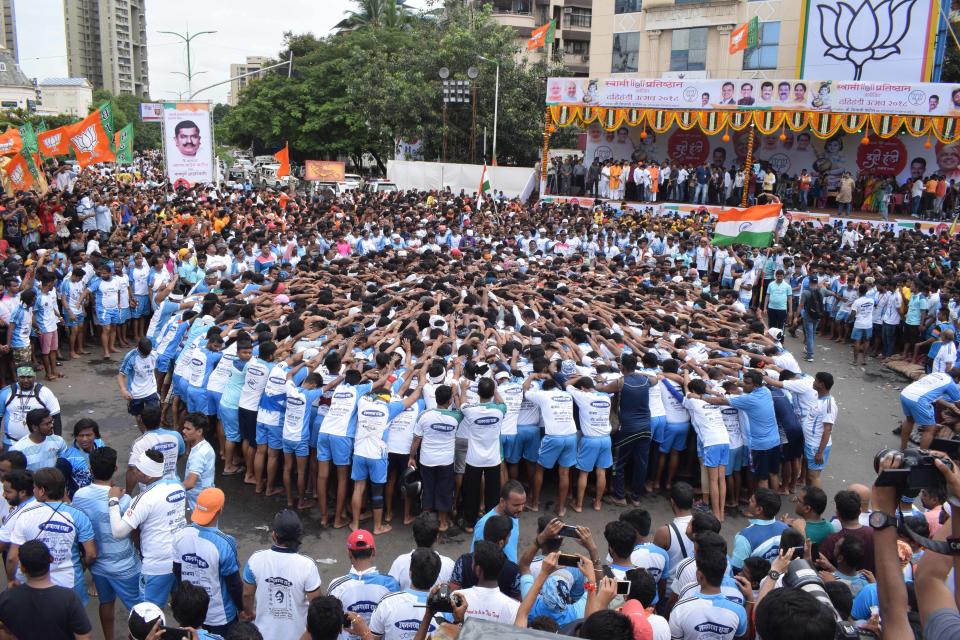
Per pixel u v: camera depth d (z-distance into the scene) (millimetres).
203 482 7453
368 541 5508
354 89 43969
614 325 12406
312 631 4660
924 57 30188
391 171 36031
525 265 18016
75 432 7449
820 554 5984
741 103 28625
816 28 31781
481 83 41406
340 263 16672
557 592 5281
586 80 30750
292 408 9000
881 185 30609
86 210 21625
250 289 14023
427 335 11008
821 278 18875
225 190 31891
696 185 31578
